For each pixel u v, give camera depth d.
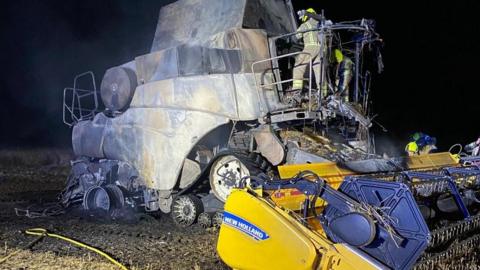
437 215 6.55
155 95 9.65
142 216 10.05
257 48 8.91
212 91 8.83
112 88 10.58
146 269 6.60
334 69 9.43
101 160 11.36
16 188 14.83
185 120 9.10
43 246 7.80
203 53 9.00
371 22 8.80
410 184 6.00
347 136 9.41
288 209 5.62
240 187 5.97
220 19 9.80
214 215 8.80
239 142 8.80
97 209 10.66
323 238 5.24
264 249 5.46
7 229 9.01
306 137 8.55
